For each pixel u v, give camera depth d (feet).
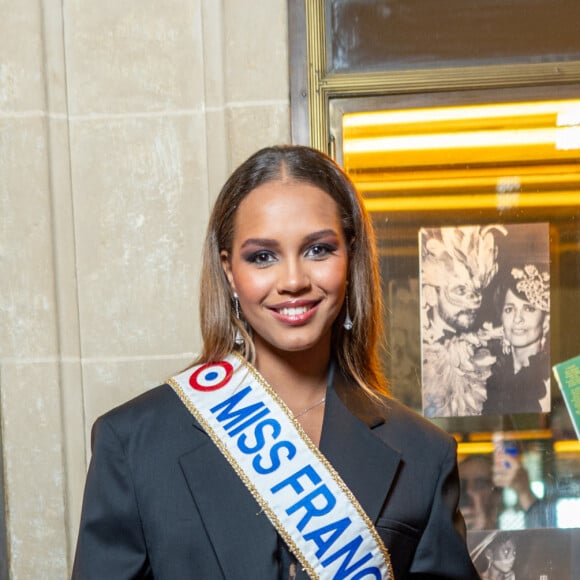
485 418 6.12
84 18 5.73
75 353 5.85
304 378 3.86
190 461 3.54
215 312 3.93
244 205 3.53
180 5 5.71
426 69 5.75
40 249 5.75
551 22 5.70
